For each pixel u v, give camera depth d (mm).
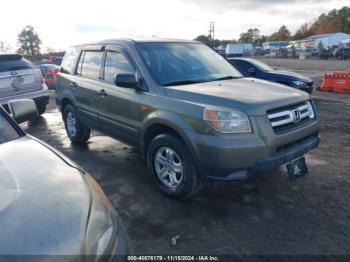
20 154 2072
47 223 1424
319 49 51562
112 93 4199
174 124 3199
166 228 2994
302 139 3371
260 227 2980
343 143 5590
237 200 3502
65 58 5898
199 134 3000
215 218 3148
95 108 4688
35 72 7672
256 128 2906
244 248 2684
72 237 1409
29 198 1558
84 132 5539
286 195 3600
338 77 12203
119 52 4234
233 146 2824
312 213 3209
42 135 6586
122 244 1667
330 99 10516
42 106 8039
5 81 6992
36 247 1310
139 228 2998
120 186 3932
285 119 3160
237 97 3102
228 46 62969
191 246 2723
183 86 3543
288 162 3221
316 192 3660
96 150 5426
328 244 2715
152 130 3658
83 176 1950
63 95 5570
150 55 3969
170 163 3467
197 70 4109
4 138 2383
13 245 1284
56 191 1660
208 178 3045
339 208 3297
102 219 1643
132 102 3820
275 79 9773
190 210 3307
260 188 3781
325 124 7047
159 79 3682
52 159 2051
